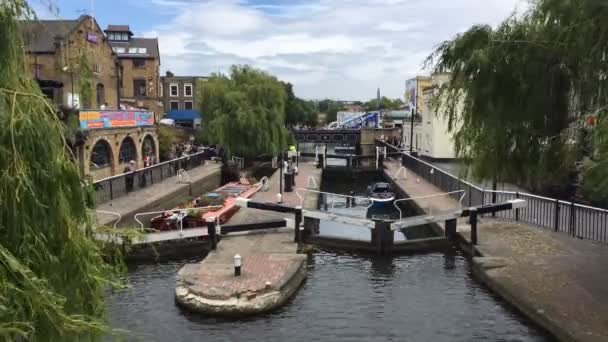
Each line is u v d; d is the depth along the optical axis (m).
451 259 14.95
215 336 9.85
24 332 3.44
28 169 3.94
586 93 8.97
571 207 14.72
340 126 83.81
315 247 16.11
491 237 14.97
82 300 4.40
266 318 10.65
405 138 55.88
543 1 9.41
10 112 3.91
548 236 14.80
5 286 3.50
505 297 11.01
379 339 9.77
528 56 9.34
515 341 9.55
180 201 22.75
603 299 9.99
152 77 52.88
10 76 4.08
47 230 4.10
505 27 9.95
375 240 15.58
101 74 32.50
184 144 43.72
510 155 10.46
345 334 9.98
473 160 11.09
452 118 11.04
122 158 28.11
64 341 3.88
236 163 35.75
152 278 13.05
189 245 14.99
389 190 26.44
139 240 5.68
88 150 22.58
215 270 12.26
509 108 9.66
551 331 9.11
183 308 10.93
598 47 8.11
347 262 14.84
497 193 17.95
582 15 8.20
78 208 4.42
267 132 37.62
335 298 11.88
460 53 10.32
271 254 13.71
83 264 4.37
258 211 19.66
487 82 9.67
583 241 14.20
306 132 62.34
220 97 38.31
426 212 19.05
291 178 25.80
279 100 38.91
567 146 9.21
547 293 10.44
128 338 9.48
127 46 54.38
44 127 4.10
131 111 29.03
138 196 20.23
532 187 10.95
